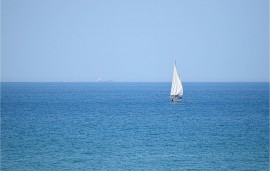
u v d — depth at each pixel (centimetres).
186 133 6625
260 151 5147
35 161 4600
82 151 5131
